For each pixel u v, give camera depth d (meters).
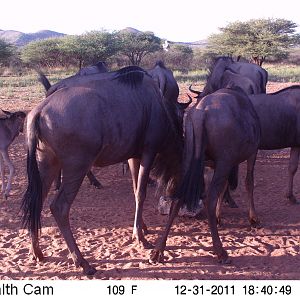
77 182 5.19
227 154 5.45
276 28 50.66
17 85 31.02
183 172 5.43
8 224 6.93
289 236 6.44
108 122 5.22
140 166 5.96
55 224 6.86
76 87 5.24
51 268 5.45
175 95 11.92
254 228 6.72
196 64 55.38
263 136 7.54
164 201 7.29
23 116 8.56
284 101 7.49
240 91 5.91
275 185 8.97
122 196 8.34
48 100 5.12
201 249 5.98
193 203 5.37
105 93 5.32
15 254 5.85
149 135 5.76
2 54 50.62
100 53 51.03
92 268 5.31
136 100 5.55
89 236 6.45
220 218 6.82
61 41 53.28
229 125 5.36
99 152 5.24
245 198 8.18
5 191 8.09
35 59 52.09
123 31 56.53
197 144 5.36
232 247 6.04
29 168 5.04
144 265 5.51
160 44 58.31
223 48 51.59
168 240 6.30
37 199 5.10
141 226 6.18
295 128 7.47
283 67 49.09
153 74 11.26
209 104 5.44
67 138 5.00
